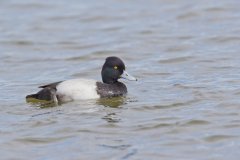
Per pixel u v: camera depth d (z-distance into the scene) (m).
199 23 25.22
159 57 20.67
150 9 28.05
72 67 20.06
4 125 13.89
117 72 16.05
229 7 27.08
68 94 15.46
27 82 18.20
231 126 13.28
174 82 17.22
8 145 12.68
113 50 22.05
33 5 29.58
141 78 17.97
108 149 12.24
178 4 28.41
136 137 12.86
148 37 23.66
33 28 25.83
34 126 13.77
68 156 11.98
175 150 12.09
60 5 29.47
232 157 11.66
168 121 13.74
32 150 12.39
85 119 14.12
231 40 22.45
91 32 24.98
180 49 21.66
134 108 14.80
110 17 27.12
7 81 18.41
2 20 27.34
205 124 13.48
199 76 17.78
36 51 22.50
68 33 24.95
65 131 13.37
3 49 22.88
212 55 20.41
